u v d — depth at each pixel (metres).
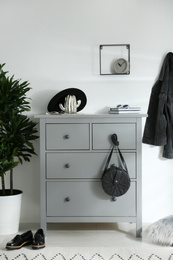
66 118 3.18
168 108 3.54
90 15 3.56
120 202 3.19
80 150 3.19
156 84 3.58
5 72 3.25
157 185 3.63
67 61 3.59
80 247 2.94
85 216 3.21
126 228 3.44
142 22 3.56
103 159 3.19
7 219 3.26
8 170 3.31
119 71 3.56
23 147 3.62
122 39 3.57
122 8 3.55
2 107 3.21
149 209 3.64
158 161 3.63
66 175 3.20
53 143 3.20
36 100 3.61
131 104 3.61
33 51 3.58
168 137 3.54
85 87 3.60
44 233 3.22
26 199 3.66
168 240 2.96
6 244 2.93
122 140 3.17
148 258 2.73
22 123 3.29
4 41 3.58
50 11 3.56
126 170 3.16
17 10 3.56
